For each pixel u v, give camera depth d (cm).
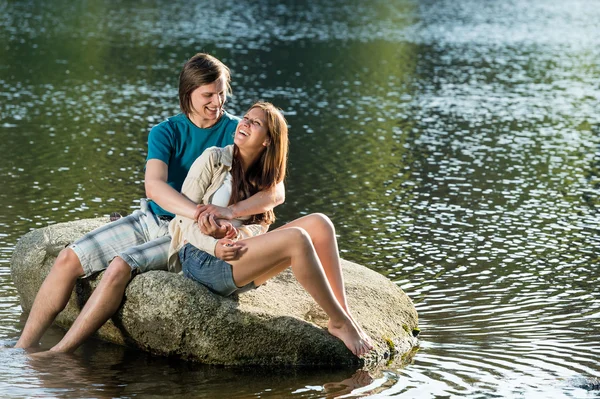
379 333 926
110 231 926
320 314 941
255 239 863
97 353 901
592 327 999
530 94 2906
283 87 2902
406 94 2850
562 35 4762
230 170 901
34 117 2258
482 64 3597
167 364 880
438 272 1192
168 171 936
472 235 1374
